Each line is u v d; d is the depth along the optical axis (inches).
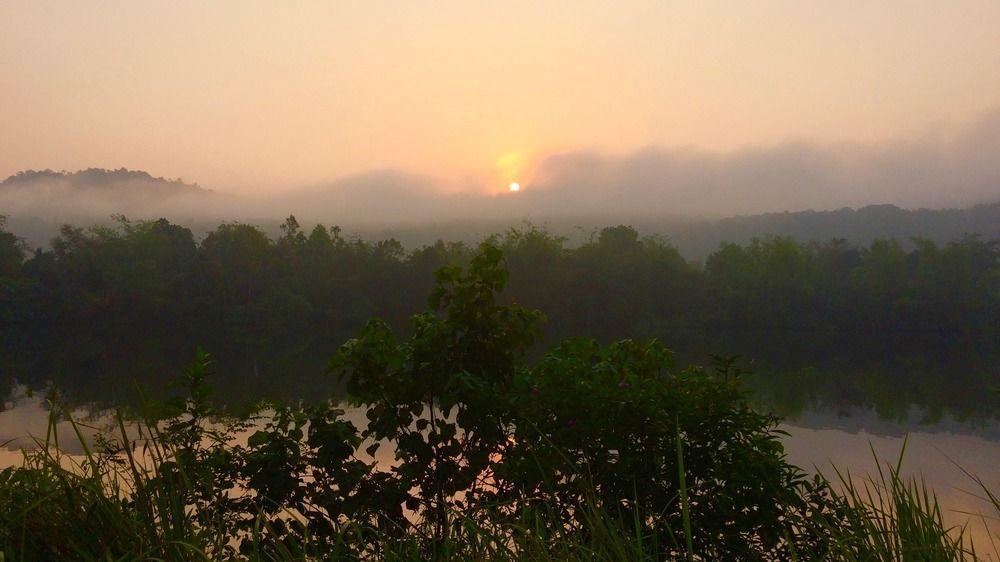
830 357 1731.1
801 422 708.7
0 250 2481.5
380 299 2608.3
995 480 349.7
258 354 1696.6
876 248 2465.6
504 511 130.3
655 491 127.2
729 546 122.8
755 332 2329.0
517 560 102.5
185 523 102.2
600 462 129.4
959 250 2351.1
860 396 999.0
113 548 93.9
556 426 133.6
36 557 93.2
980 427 729.0
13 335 2224.4
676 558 115.7
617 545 100.3
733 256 2615.7
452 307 146.7
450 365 144.4
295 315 2455.7
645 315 2428.6
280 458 133.4
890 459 451.8
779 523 122.0
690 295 2474.2
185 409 137.6
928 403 943.0
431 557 112.2
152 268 2497.5
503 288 147.5
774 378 1246.3
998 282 2303.2
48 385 1016.9
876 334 2303.2
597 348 155.7
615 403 128.8
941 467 417.1
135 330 2400.3
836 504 125.3
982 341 2166.6
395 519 135.0
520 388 138.4
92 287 2511.1
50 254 2635.3
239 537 125.3
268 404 147.0
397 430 141.6
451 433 140.8
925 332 2301.9
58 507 99.0
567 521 126.9
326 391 702.5
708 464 127.5
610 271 2436.0
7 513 97.3
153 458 107.0
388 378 144.4
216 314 2411.4
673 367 153.6
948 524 196.1
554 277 2409.0
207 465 130.5
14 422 526.9
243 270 2511.1
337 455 136.1
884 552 103.7
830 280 2448.3
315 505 134.6
